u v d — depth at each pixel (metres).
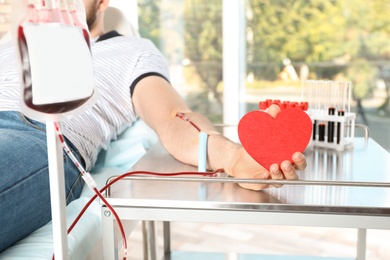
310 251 2.01
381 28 2.66
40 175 0.93
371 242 2.09
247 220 0.80
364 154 1.14
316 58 2.75
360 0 2.66
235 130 1.51
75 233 0.90
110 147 1.39
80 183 1.14
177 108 1.20
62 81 0.55
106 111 1.33
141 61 1.37
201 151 0.99
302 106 1.16
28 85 0.53
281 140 0.85
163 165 1.07
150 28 2.85
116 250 0.84
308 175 0.95
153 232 1.53
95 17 1.52
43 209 0.93
